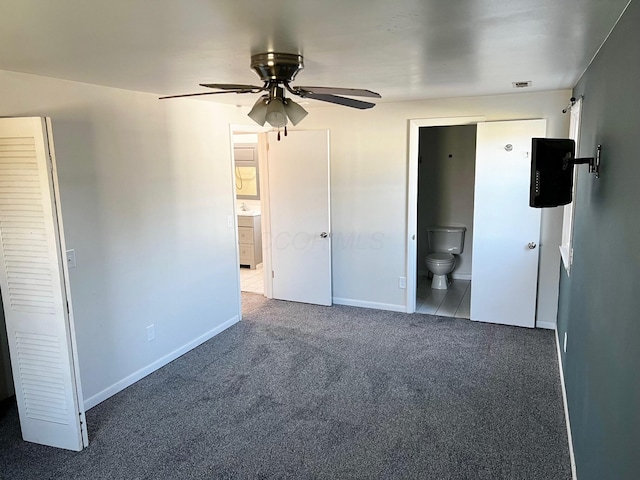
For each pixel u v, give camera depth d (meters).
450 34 2.03
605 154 2.13
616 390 1.61
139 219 3.75
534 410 3.22
